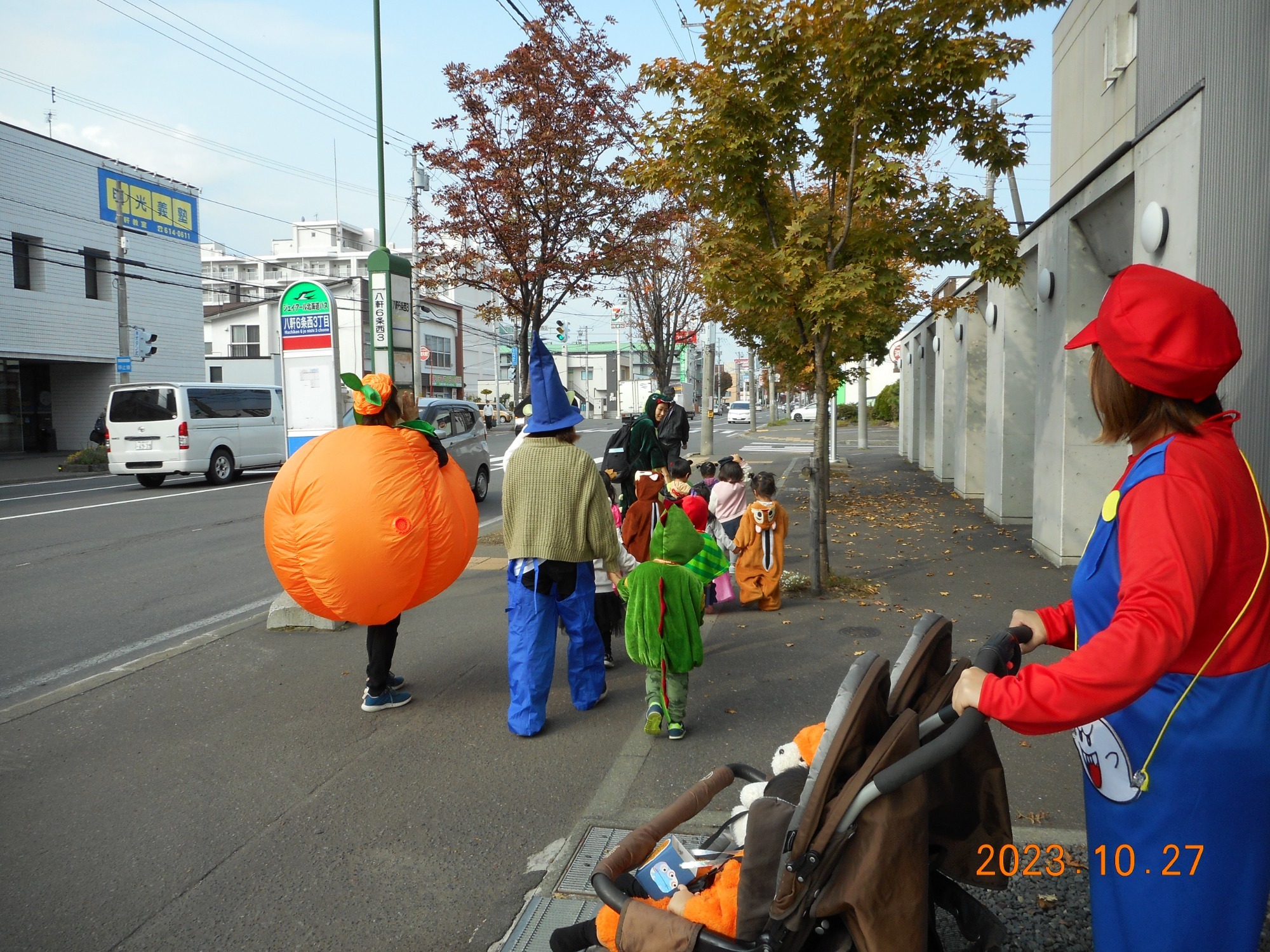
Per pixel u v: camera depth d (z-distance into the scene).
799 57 7.17
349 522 4.80
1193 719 1.70
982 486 14.75
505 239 11.46
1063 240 8.66
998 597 7.70
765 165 7.68
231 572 9.59
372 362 8.05
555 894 3.23
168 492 17.53
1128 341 1.75
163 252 29.92
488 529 12.37
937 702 2.08
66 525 12.84
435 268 12.27
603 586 6.00
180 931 3.06
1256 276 4.87
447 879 3.39
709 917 2.10
